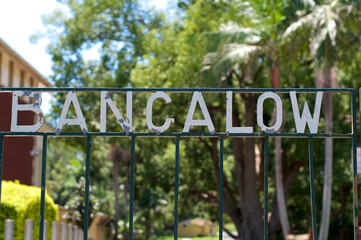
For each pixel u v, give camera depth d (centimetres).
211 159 3119
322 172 3181
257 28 2169
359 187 3241
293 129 2430
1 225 1141
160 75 2491
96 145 3188
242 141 2689
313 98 2355
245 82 2545
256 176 2672
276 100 677
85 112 2727
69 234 1471
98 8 3108
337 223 3362
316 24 2006
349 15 2025
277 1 2072
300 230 3428
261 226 2591
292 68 2177
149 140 2861
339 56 2403
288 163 2789
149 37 2747
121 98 2595
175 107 2402
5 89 671
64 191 5684
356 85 2570
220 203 657
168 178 3303
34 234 1266
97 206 2709
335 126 2570
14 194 1222
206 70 2231
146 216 4516
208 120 672
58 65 3119
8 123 1767
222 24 2228
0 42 1620
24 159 2075
